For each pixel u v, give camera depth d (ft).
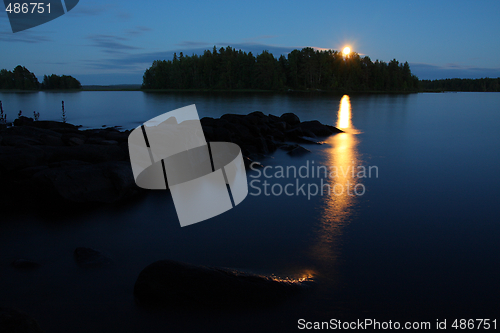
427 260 19.63
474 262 19.43
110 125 96.94
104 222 24.98
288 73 425.28
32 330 12.42
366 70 442.09
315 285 17.01
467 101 238.48
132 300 15.66
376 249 20.98
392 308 15.37
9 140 41.57
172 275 15.69
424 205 28.91
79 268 18.44
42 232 23.09
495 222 25.21
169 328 13.93
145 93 393.09
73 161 33.83
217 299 15.20
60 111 142.72
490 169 42.16
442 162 46.44
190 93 374.43
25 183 31.35
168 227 24.18
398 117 120.57
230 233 23.25
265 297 15.49
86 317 14.53
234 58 432.66
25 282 17.06
